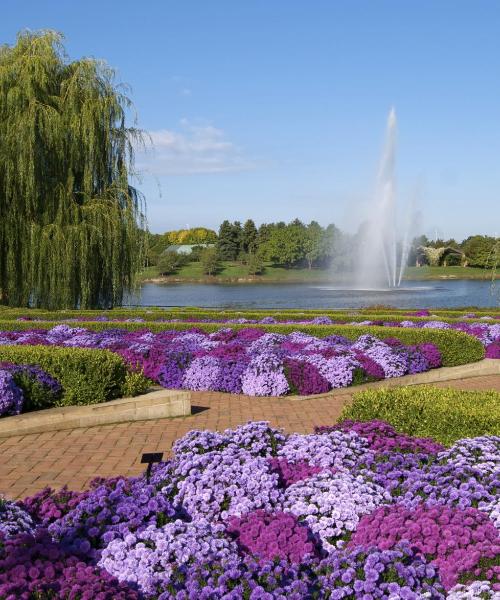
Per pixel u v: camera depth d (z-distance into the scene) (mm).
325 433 5605
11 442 6914
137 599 2973
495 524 3617
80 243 18781
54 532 3533
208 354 10305
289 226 82188
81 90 19641
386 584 2961
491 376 11828
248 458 4488
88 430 7441
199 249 88688
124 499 3812
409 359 11172
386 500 4129
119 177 20188
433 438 6047
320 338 12812
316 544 3631
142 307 22375
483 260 68000
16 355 8133
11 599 2670
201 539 3359
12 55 19734
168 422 7848
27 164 18219
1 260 19406
